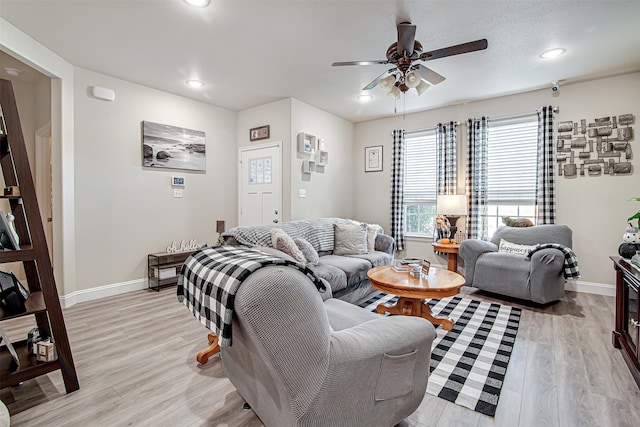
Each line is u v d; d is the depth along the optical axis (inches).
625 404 66.7
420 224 202.8
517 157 167.5
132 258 150.3
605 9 92.6
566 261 124.7
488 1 89.0
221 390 72.5
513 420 62.2
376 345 49.9
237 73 138.6
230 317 42.3
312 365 43.6
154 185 157.9
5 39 98.2
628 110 139.7
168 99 162.4
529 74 139.8
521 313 121.4
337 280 115.7
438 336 100.7
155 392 71.6
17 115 68.4
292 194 172.9
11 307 68.1
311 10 92.7
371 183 219.6
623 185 141.5
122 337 99.7
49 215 154.5
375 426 51.7
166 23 99.4
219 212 188.1
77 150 131.7
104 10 92.2
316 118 189.8
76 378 72.2
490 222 176.4
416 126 199.8
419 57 95.7
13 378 64.9
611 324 110.0
